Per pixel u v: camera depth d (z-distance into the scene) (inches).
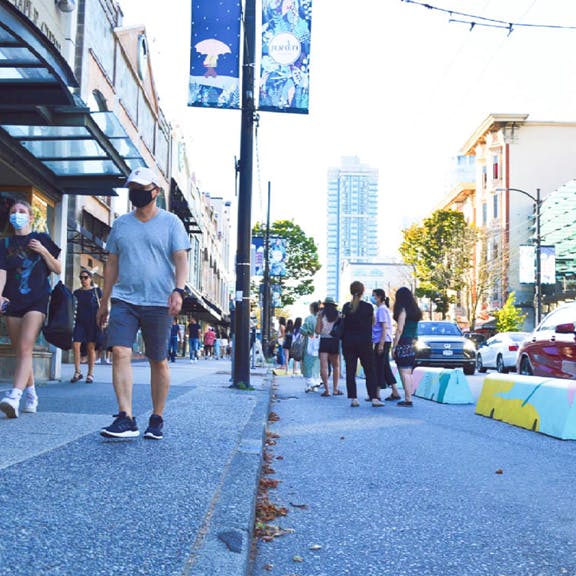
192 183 1728.6
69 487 148.3
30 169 410.6
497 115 2274.9
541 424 316.5
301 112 457.4
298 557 140.8
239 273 494.6
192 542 118.0
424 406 439.5
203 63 442.6
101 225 958.4
